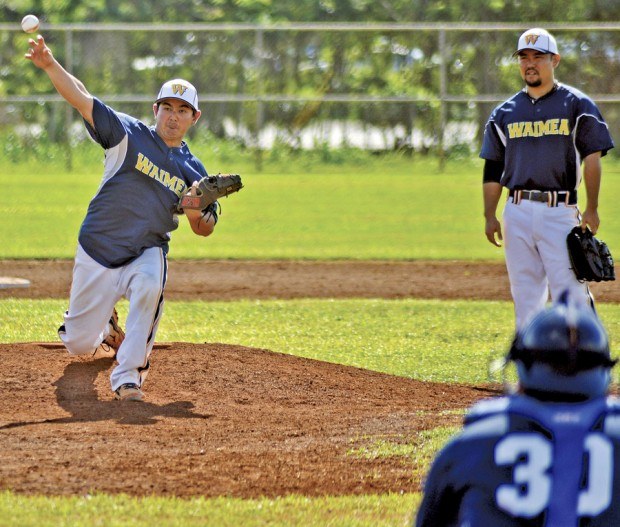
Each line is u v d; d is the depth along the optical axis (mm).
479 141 93750
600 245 24922
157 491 16500
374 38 95688
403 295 41312
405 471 17875
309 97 84562
